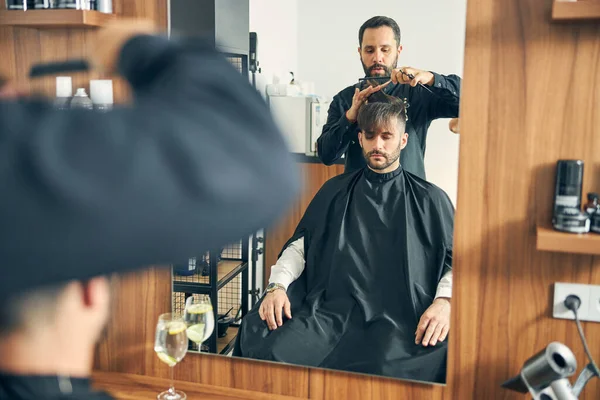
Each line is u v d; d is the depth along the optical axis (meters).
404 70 1.31
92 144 0.41
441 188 1.33
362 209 1.38
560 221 1.20
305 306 1.43
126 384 1.52
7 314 0.48
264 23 1.37
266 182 0.45
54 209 0.39
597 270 1.26
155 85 0.50
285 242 1.42
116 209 0.40
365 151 1.36
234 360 1.49
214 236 0.44
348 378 1.42
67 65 0.71
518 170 1.28
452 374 1.37
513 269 1.31
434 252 1.35
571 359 1.14
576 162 1.19
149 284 1.52
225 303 1.48
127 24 0.60
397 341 1.38
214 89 0.47
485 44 1.26
